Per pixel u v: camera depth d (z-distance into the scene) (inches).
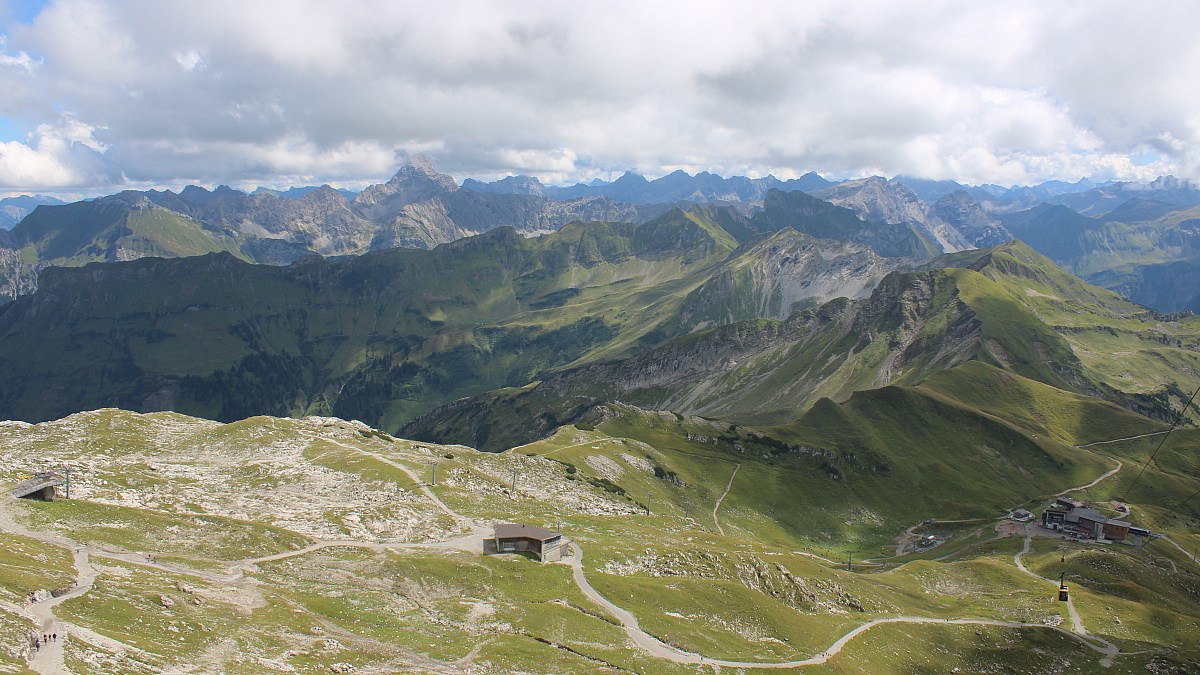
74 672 2219.5
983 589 6560.0
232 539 4463.6
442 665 3129.9
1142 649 5187.0
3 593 2723.9
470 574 4377.5
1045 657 4985.2
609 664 3472.0
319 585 4015.8
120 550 3959.2
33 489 4574.3
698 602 4512.8
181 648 2716.5
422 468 7071.9
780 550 6840.6
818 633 4645.7
